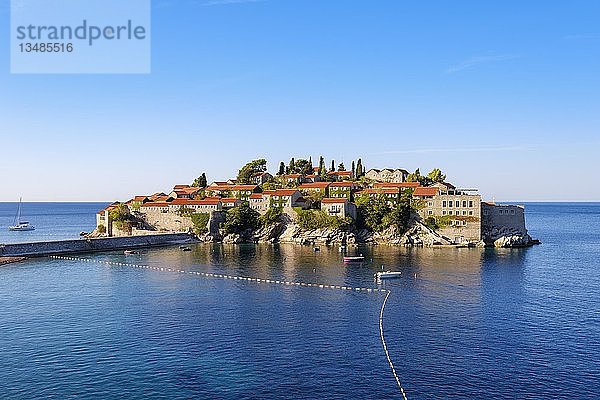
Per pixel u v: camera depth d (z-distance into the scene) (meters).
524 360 67.94
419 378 62.31
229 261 160.00
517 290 111.00
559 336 77.75
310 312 92.50
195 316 89.56
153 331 80.56
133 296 105.88
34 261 159.50
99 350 71.75
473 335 78.38
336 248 198.25
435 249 193.62
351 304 98.62
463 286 115.62
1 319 87.31
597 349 71.94
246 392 58.50
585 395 57.84
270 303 99.56
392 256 170.75
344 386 60.12
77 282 122.19
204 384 60.56
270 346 73.56
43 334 78.94
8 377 62.50
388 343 74.75
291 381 61.44
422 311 93.00
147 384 60.50
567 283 119.00
